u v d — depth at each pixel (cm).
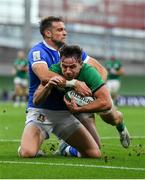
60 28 2411
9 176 1900
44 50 2395
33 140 2347
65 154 2425
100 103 2236
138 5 10294
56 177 1889
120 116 2481
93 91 2247
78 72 2247
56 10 10038
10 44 10144
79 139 2356
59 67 2305
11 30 10131
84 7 10131
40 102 2303
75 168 2066
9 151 2662
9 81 9981
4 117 5450
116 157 2412
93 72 2256
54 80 2228
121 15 10238
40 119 2378
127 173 1970
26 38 9094
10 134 3709
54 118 2388
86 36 10425
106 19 10206
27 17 9112
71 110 2262
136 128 4334
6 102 9469
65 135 2388
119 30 10588
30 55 2392
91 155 2356
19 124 4616
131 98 9706
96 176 1909
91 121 2495
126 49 10638
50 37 2406
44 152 2525
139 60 10612
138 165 2158
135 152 2645
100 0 10156
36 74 2336
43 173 1959
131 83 10444
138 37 10669
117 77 7981
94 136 2489
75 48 2212
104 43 10338
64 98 2273
